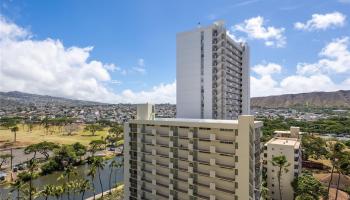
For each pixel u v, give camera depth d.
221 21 140.50
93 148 181.38
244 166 54.94
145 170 76.88
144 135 78.38
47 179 129.12
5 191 108.31
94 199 95.94
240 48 166.00
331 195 93.62
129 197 81.00
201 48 141.12
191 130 65.00
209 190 61.72
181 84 146.12
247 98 173.75
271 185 96.69
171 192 68.88
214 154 61.03
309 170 125.44
